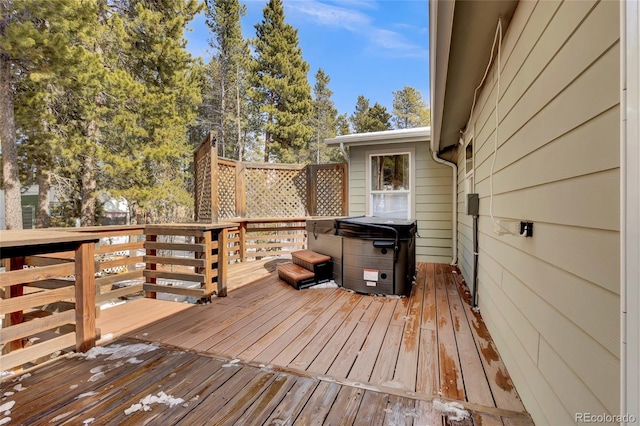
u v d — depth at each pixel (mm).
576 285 1069
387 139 5715
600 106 929
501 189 2107
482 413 1474
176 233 3328
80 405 1536
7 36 5375
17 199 6543
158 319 2787
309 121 19500
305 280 3879
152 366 1926
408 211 5840
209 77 15938
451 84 2865
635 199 737
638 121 720
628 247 764
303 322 2711
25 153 7504
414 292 3697
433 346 2221
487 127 2662
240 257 5848
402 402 1558
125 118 7562
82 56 5926
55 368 1902
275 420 1425
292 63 15781
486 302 2646
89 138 7375
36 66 5879
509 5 1757
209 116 15914
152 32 8359
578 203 1062
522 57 1658
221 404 1544
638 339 726
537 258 1433
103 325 2645
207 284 3250
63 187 8820
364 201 6070
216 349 2178
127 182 8305
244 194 6152
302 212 6590
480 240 3000
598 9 939
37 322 1909
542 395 1337
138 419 1435
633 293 744
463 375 1825
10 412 1485
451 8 1568
